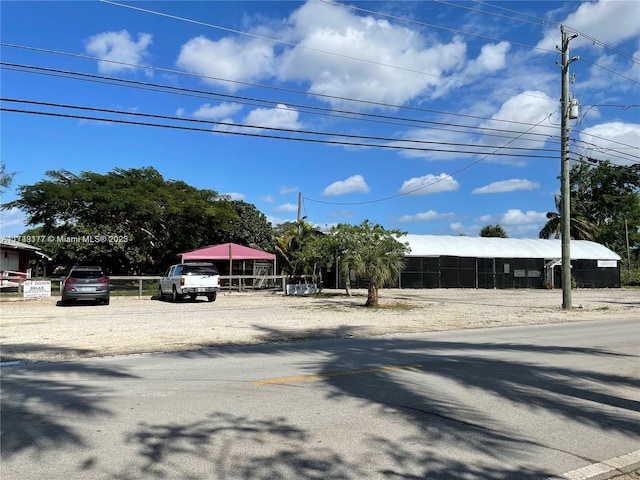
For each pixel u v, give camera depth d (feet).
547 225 195.00
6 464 15.16
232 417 19.66
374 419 19.54
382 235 78.07
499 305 81.87
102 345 38.47
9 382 25.84
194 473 14.55
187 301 86.48
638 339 42.52
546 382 25.79
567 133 76.28
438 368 29.27
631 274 174.81
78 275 75.97
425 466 15.19
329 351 35.99
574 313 69.31
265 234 165.17
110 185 120.78
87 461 15.39
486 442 17.24
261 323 54.60
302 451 16.24
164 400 22.09
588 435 18.12
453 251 139.54
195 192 137.80
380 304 80.79
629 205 198.80
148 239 142.10
